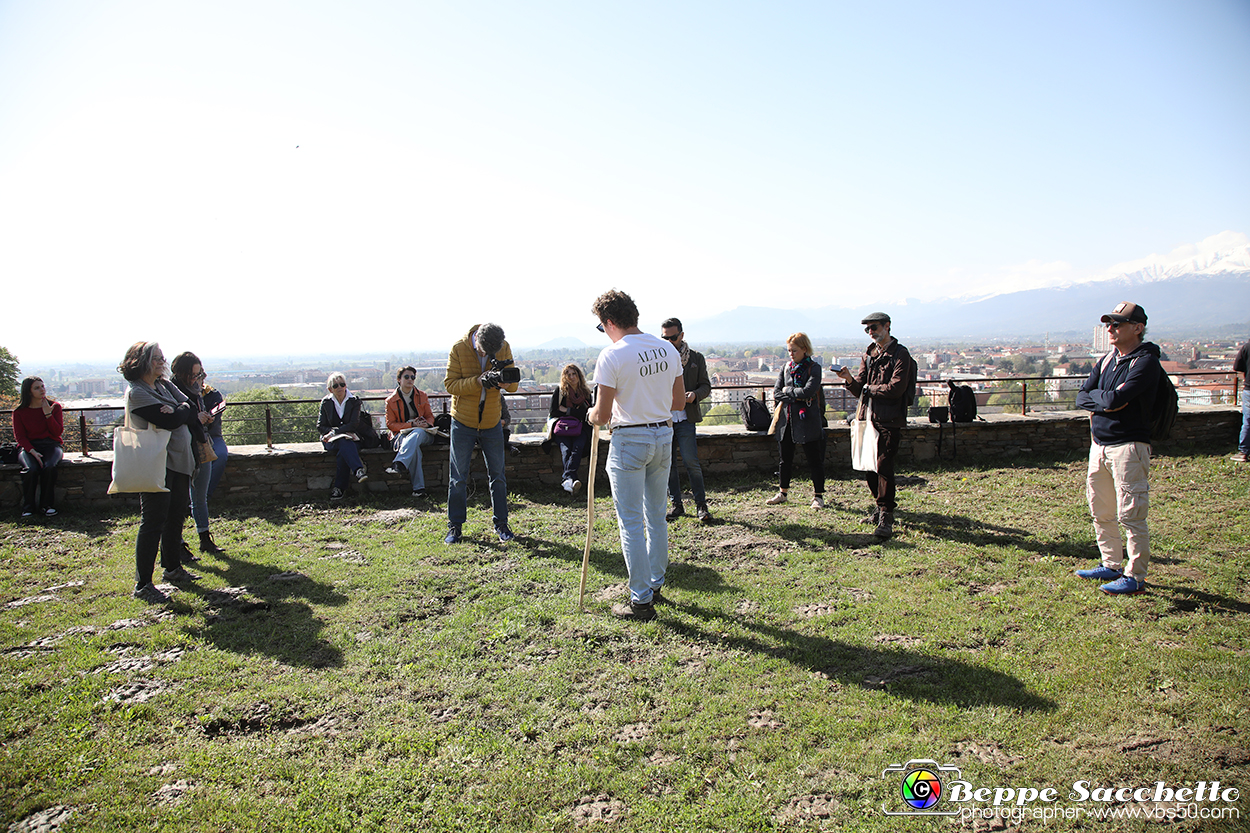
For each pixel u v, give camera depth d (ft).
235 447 25.04
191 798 8.28
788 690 10.56
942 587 14.78
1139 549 13.92
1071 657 11.34
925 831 7.56
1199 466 25.55
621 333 13.71
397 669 11.54
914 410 32.68
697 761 8.92
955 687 10.52
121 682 11.13
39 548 18.65
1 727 9.75
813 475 21.45
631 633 12.78
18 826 7.77
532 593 14.98
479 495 24.22
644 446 13.28
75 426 29.27
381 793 8.37
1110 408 13.75
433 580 15.74
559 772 8.70
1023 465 26.99
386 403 24.53
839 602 14.10
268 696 10.61
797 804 8.06
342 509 22.36
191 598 14.78
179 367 18.02
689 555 17.44
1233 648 11.56
